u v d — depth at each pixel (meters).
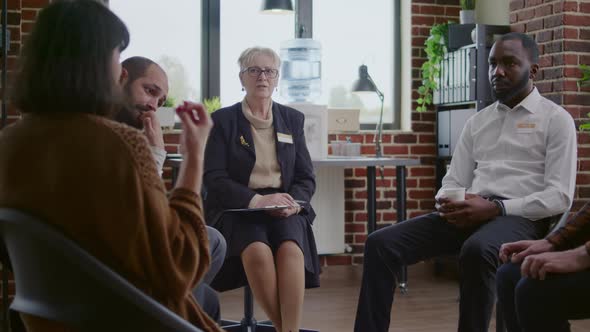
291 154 3.37
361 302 2.99
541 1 4.87
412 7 5.80
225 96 5.60
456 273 5.51
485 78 5.09
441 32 5.52
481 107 5.08
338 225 5.51
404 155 5.79
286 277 3.03
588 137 4.71
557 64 4.72
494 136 3.23
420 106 5.80
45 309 1.39
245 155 3.30
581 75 4.70
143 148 1.37
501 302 2.43
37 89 1.37
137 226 1.34
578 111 4.69
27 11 4.43
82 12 1.40
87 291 1.34
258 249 3.03
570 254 2.06
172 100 5.18
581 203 4.69
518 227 2.84
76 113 1.38
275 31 5.68
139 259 1.37
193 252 1.43
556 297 2.03
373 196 4.94
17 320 1.52
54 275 1.35
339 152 5.16
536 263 2.07
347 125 5.32
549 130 3.05
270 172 3.33
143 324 1.35
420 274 5.63
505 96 3.16
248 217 3.17
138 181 1.34
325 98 5.82
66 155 1.34
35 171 1.36
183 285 1.41
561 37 4.68
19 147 1.38
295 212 3.17
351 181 5.67
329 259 5.62
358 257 5.68
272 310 3.03
